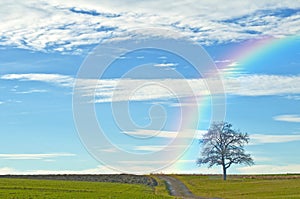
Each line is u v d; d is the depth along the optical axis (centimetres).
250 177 11819
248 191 7925
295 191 7581
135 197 6500
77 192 7306
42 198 6147
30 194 6681
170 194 7694
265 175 12525
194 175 12850
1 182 9356
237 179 11212
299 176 11850
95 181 10831
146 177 12169
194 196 7362
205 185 9712
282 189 8025
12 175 12381
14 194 6612
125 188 8544
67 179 11325
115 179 11469
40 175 12438
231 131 11144
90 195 6756
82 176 12231
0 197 6138
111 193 7206
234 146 11169
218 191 8238
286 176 11950
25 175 12394
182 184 10088
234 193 7719
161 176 12575
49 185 8800
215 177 12000
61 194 6831
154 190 8431
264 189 8175
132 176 12294
